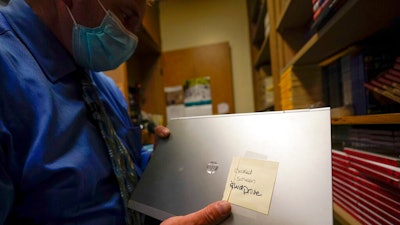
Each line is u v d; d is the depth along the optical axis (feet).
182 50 8.25
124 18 2.06
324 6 2.27
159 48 7.93
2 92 1.48
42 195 1.53
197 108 8.07
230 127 1.70
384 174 1.67
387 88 2.07
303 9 3.61
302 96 3.70
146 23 6.29
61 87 1.87
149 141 6.01
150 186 1.82
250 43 8.19
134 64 7.70
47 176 1.52
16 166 1.49
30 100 1.58
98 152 1.88
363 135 2.29
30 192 1.53
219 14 8.46
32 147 1.50
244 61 8.26
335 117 2.21
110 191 1.89
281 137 1.42
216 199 1.46
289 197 1.23
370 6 1.89
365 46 2.61
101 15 1.88
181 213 1.54
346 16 2.09
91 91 2.12
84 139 1.81
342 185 2.45
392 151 1.88
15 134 1.50
